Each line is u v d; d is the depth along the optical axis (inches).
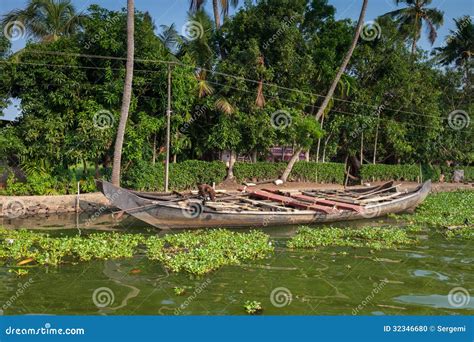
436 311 330.0
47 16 991.0
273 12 979.9
